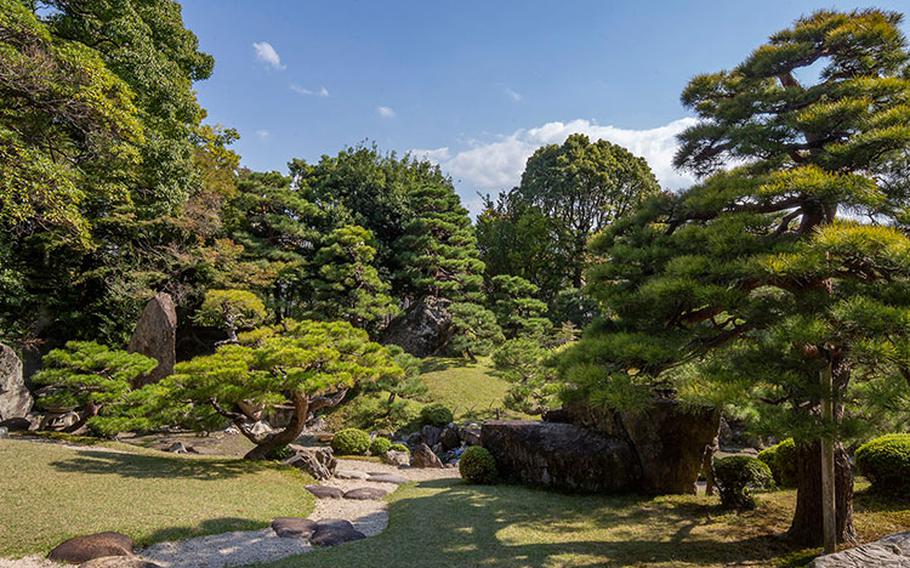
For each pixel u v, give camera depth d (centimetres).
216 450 1234
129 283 1580
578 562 507
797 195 505
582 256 2677
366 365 988
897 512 647
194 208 1783
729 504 708
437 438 1481
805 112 522
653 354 470
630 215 653
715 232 494
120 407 1016
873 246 396
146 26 1341
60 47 972
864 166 486
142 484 703
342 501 788
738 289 496
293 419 969
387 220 2441
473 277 2194
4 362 1192
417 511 705
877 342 379
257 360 887
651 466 825
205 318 1742
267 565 483
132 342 1442
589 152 2986
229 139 2581
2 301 1365
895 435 768
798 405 501
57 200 943
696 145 627
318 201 2438
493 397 1772
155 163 1359
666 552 537
